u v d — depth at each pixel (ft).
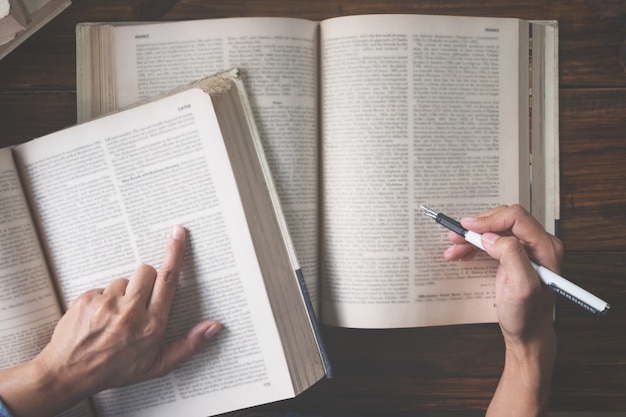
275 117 2.42
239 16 2.59
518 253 2.16
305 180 2.45
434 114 2.45
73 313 2.18
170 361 2.25
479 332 2.68
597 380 2.67
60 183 2.34
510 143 2.50
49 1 2.40
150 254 2.34
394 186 2.44
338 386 2.68
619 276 2.64
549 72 2.55
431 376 2.68
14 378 2.13
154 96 2.32
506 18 2.48
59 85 2.58
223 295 2.32
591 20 2.61
